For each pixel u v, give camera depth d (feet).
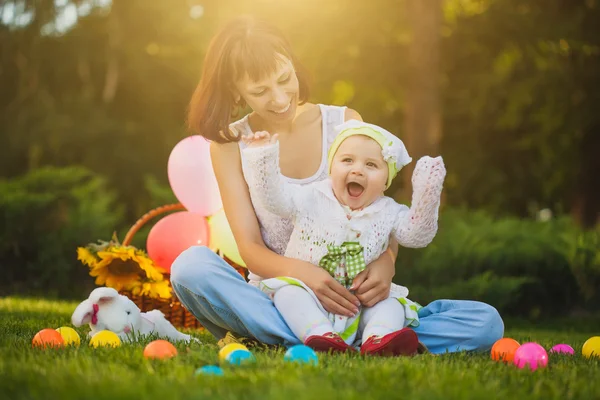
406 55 47.19
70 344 11.37
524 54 47.52
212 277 11.69
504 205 51.52
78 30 51.06
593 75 44.78
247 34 12.36
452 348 12.13
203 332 16.30
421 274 28.07
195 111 12.82
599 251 27.94
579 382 8.91
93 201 32.12
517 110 47.62
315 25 46.29
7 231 29.78
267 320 11.51
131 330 12.78
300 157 13.07
